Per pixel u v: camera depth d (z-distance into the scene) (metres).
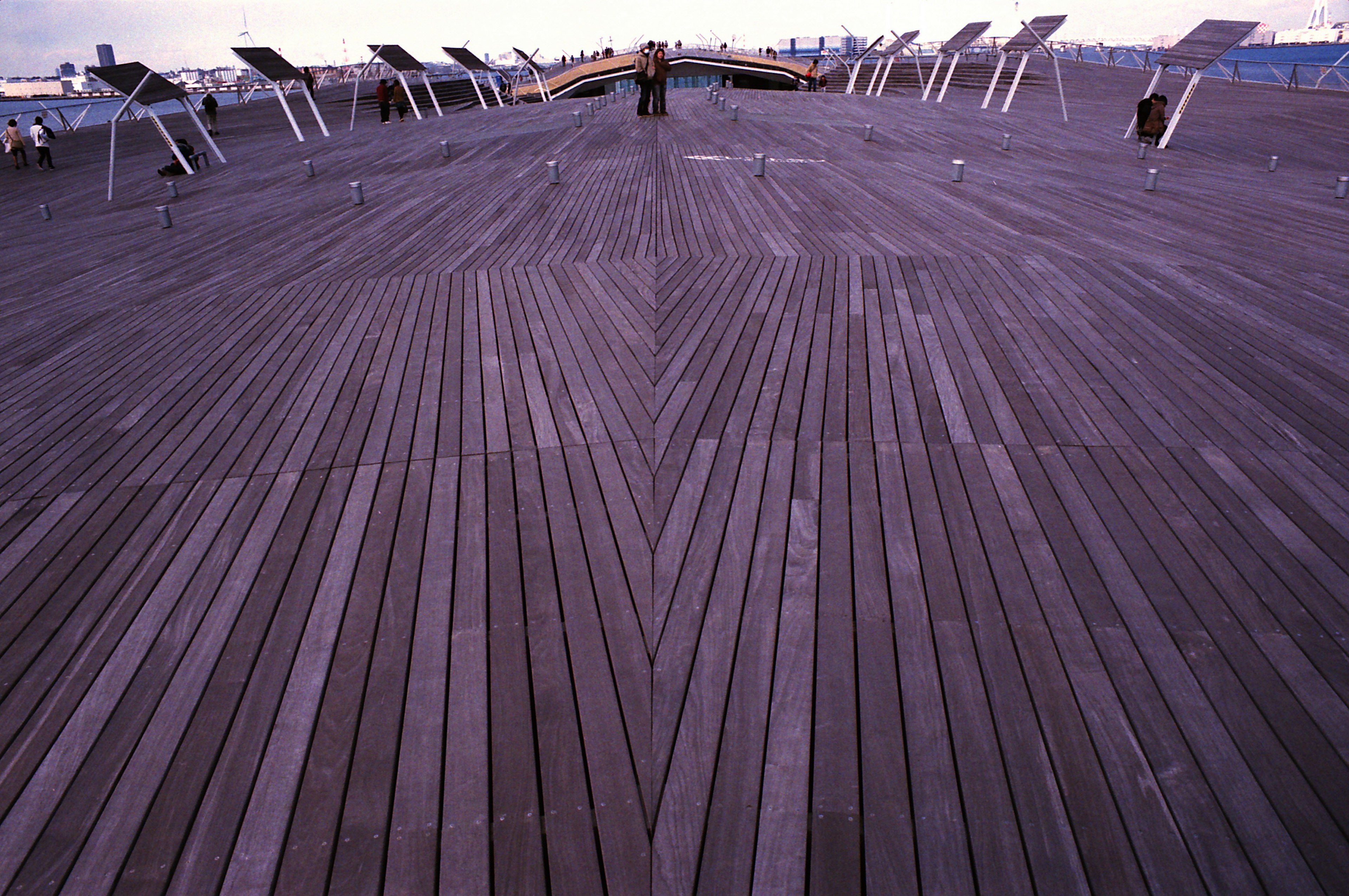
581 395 4.85
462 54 29.83
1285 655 2.81
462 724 2.61
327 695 2.75
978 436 4.31
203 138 23.30
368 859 2.18
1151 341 5.61
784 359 5.29
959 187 11.54
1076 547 3.39
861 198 10.64
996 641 2.89
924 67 36.44
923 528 3.53
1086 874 2.09
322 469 4.19
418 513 3.75
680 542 3.46
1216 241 8.55
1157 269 7.31
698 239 8.53
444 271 7.78
